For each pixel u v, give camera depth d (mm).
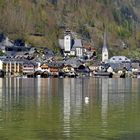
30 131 85688
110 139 79000
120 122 97312
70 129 88312
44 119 101812
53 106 132750
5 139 78125
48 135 82125
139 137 80750
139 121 99000
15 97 169375
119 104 141250
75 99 162375
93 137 80562
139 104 141000
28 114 111000
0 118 102875
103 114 111938
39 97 170625
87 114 111875
